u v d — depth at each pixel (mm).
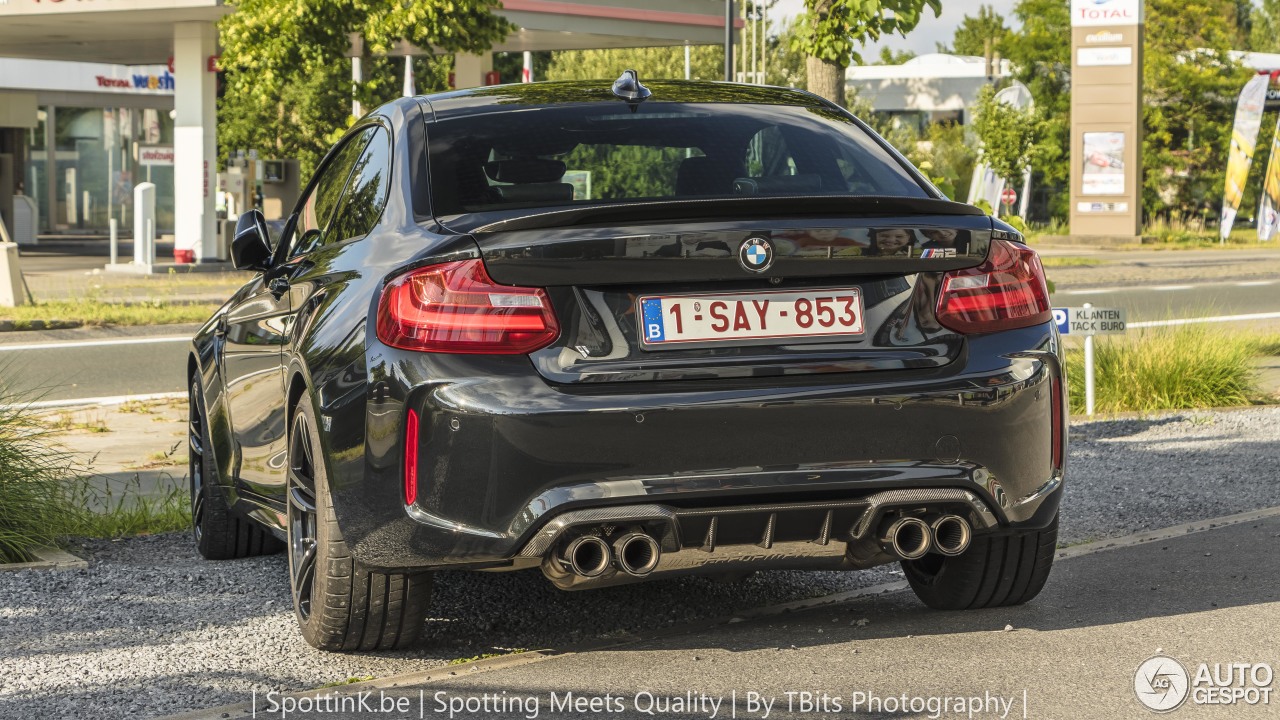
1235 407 11273
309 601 4664
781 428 4062
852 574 5801
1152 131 55969
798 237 4098
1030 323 4402
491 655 4605
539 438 3939
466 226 4227
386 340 4094
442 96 5203
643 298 4066
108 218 50656
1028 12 58625
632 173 4684
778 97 5387
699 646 4664
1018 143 46938
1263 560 5777
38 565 6180
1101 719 3857
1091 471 8227
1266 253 38125
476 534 3982
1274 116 57906
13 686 4387
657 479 3998
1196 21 55438
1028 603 5168
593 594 5422
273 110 49438
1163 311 20703
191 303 22438
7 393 8031
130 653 4746
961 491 4219
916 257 4223
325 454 4312
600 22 30281
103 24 28812
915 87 61062
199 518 6758
